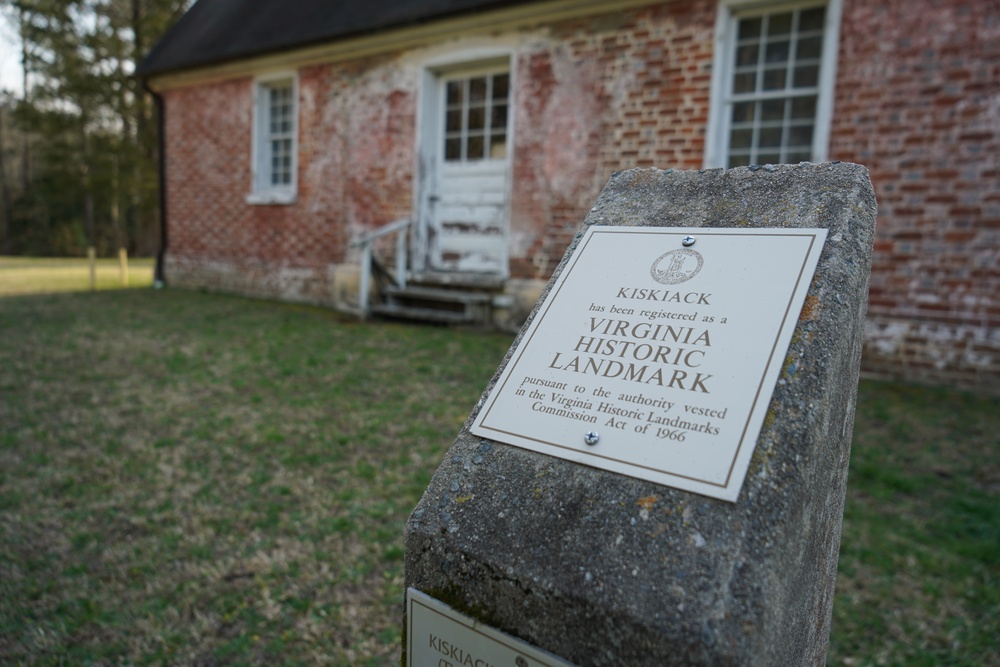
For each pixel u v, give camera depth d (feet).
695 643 3.42
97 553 8.98
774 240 4.88
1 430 13.20
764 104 19.61
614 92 21.44
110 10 72.28
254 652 7.25
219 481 11.12
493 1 22.21
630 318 4.89
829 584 5.19
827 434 4.26
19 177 110.42
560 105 22.49
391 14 25.34
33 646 7.23
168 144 35.29
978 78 16.22
